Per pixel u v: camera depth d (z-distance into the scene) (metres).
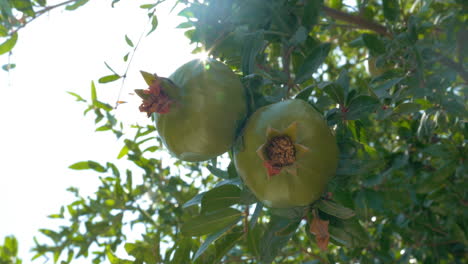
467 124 0.66
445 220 0.82
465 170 0.68
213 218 0.55
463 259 0.86
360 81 0.61
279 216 0.52
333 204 0.49
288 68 0.61
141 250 0.60
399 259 0.84
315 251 0.97
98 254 0.93
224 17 0.63
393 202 0.83
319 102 0.57
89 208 0.95
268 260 0.52
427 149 0.69
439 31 0.65
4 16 0.63
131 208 0.90
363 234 0.51
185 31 0.66
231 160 0.56
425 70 0.63
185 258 0.58
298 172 0.47
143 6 0.61
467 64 0.60
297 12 0.62
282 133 0.47
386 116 0.60
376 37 0.64
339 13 0.71
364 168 0.50
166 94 0.49
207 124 0.49
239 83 0.50
